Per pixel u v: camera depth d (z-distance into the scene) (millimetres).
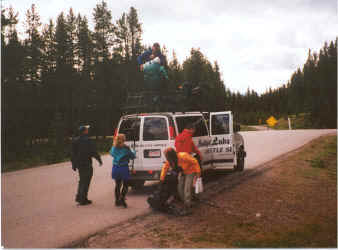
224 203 7227
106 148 27250
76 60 51656
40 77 46188
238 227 5598
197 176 6828
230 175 11031
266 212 6512
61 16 50781
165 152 6664
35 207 7348
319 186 9109
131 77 50625
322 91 110812
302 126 93688
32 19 43875
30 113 37969
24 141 32406
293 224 5754
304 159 14508
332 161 14438
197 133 9477
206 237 5102
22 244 4895
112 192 8953
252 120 125750
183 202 7215
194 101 10578
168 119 8469
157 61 9891
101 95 47531
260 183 9477
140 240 5008
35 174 12969
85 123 45688
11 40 32688
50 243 4922
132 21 55656
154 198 6586
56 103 45250
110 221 6055
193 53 83125
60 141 26047
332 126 90875
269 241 4902
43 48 47406
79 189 7504
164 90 9914
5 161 24406
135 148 8633
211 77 86250
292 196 7879
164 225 5758
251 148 20656
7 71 31812
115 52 53688
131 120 8891
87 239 5086
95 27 51906
